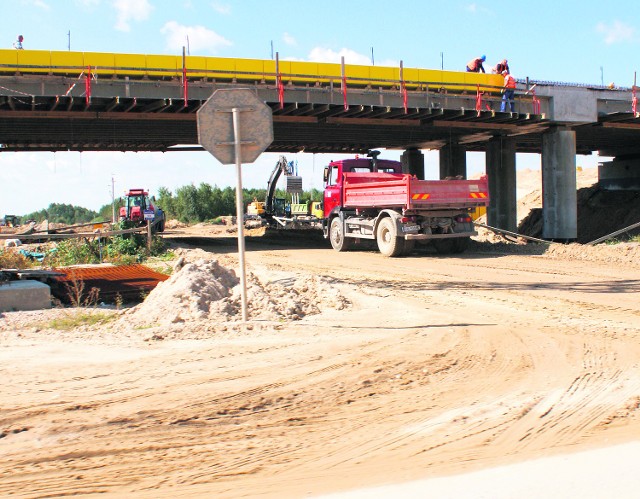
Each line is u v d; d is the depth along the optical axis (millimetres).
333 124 27609
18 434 4551
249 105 8477
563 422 4625
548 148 28812
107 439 4430
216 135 8438
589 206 42219
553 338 7562
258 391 5516
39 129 26234
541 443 4199
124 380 5883
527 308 9938
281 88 22531
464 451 4094
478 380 5812
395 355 6750
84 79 20234
